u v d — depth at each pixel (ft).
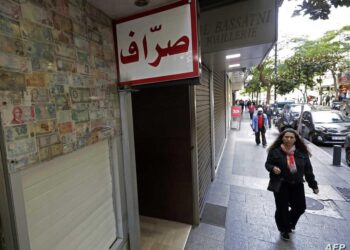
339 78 63.46
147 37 5.43
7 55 3.18
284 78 46.70
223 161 21.84
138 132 11.45
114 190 6.34
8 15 3.21
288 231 9.71
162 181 11.40
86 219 5.27
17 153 3.32
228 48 8.66
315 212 11.82
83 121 4.70
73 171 4.84
